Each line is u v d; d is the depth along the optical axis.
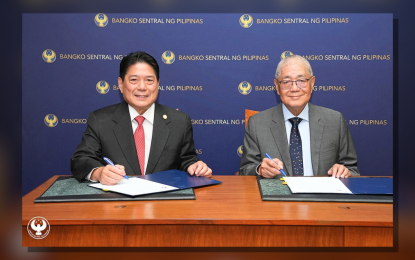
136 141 1.75
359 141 2.64
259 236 0.95
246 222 0.94
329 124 1.91
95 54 2.61
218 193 1.21
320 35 2.60
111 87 2.63
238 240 0.95
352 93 2.62
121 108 1.78
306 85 1.85
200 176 1.45
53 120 2.63
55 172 2.65
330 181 1.34
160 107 1.85
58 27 2.59
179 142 1.77
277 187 1.27
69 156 2.65
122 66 1.72
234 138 2.69
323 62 2.61
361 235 0.93
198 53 2.64
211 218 0.94
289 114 1.94
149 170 1.70
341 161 1.90
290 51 2.62
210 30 2.62
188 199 1.13
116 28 2.61
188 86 2.65
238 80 2.65
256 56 2.63
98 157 1.61
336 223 0.93
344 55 2.60
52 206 1.04
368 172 2.65
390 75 2.60
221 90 2.66
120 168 1.31
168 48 2.63
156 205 1.06
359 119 2.63
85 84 2.62
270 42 2.62
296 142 1.90
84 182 1.35
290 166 1.86
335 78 2.62
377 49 2.60
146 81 1.68
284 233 0.95
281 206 1.06
